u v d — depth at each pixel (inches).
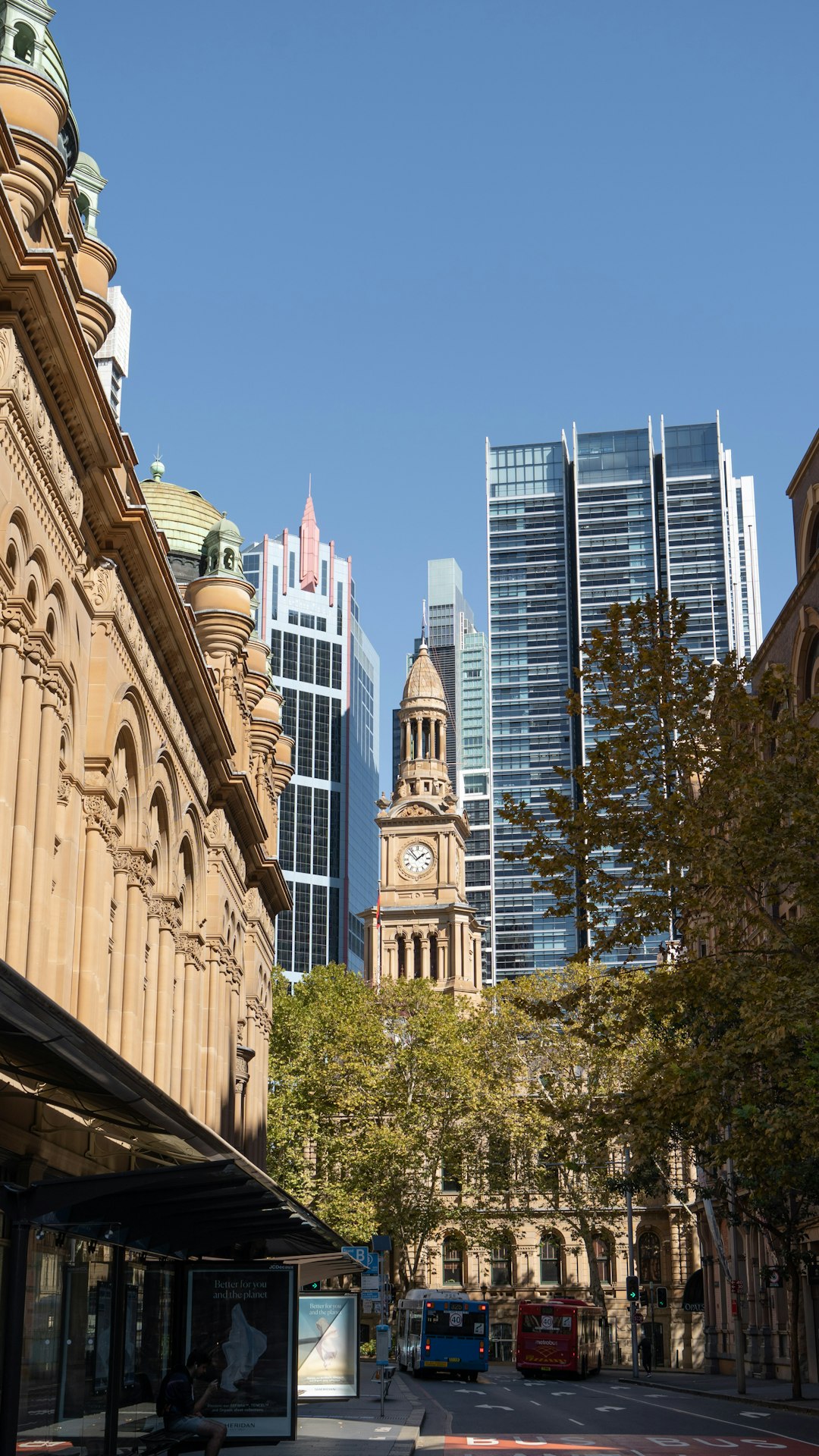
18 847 977.5
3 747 952.3
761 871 1189.7
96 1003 1173.7
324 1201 3169.3
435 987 5211.6
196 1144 822.5
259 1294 1077.1
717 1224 2714.1
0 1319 662.5
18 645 978.1
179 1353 1063.6
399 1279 3373.5
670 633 1337.4
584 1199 3659.0
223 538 2239.2
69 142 1219.9
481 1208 3484.3
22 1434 663.8
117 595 1254.9
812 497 1983.3
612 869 6003.9
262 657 2524.6
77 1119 831.7
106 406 1106.7
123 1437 888.9
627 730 1295.5
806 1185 1370.6
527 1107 3302.2
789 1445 1169.4
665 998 1222.3
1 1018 514.6
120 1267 855.1
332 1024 3316.9
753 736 1322.6
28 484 991.6
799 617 1975.9
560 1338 2768.2
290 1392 1065.5
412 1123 3223.4
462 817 5403.5
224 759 1827.0
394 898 5349.4
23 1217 631.8
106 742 1210.0
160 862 1558.8
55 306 962.7
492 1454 1083.9
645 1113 1186.0
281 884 2529.5
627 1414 1617.9
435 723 5634.8
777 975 1109.7
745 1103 1123.9
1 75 1032.2
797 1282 1819.6
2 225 887.1
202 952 1803.6
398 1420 1454.2
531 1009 1318.9
